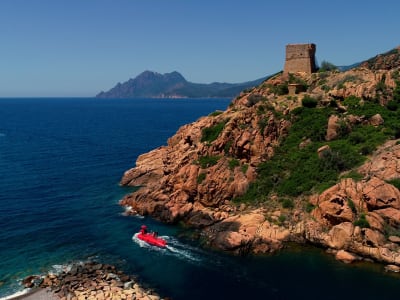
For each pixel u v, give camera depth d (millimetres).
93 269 50531
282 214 60562
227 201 67688
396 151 57625
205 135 80688
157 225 67188
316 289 45781
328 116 73875
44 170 107688
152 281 48250
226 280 48344
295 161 68562
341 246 53312
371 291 44969
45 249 57125
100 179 99062
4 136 180125
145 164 97188
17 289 46000
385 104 73500
